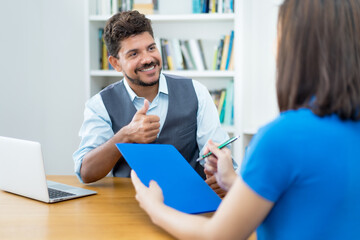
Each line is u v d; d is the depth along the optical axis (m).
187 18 2.78
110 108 1.70
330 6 0.66
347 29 0.66
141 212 1.13
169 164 1.17
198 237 0.72
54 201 1.23
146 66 1.56
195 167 1.77
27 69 2.67
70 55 2.94
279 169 0.65
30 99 2.71
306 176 0.64
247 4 2.73
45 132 2.83
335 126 0.65
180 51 2.84
